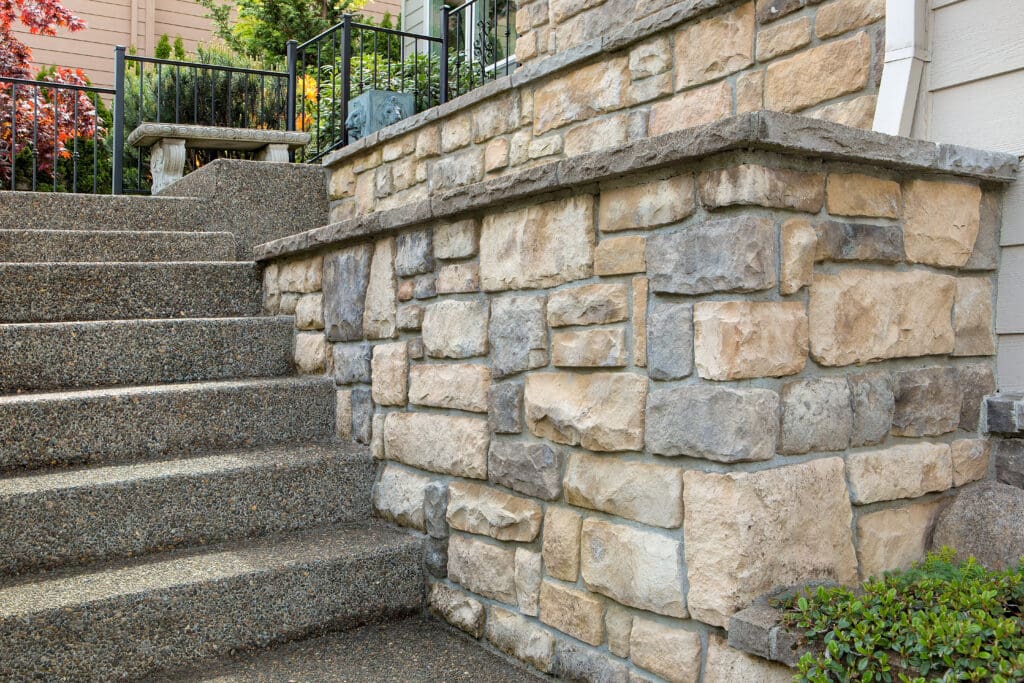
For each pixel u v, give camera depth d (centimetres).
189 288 352
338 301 310
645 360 188
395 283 280
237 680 213
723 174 172
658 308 185
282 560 240
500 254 232
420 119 429
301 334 336
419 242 266
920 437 204
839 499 185
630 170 186
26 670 200
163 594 217
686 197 180
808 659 154
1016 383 218
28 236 349
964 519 198
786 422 175
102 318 332
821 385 182
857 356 189
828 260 184
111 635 211
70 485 237
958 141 218
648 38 315
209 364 322
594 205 203
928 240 204
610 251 197
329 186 468
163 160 517
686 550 178
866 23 244
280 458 275
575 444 207
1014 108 207
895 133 218
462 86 666
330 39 1177
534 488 220
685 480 179
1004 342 220
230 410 293
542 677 217
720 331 170
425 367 264
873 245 191
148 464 264
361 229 285
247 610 229
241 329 329
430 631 248
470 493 244
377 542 259
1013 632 152
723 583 170
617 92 330
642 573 188
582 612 206
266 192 423
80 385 296
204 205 407
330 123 705
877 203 193
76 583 220
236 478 260
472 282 244
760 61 276
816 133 171
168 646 218
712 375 172
